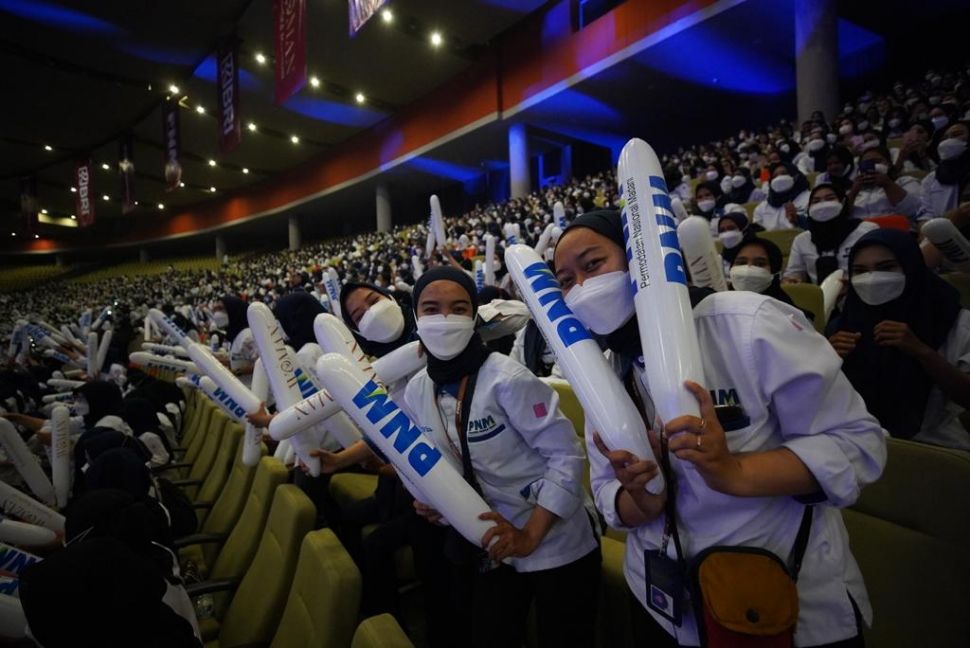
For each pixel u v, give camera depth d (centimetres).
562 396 222
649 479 79
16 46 1455
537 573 125
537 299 100
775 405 83
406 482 131
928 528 115
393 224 2467
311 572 146
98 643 112
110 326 807
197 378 330
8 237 3619
